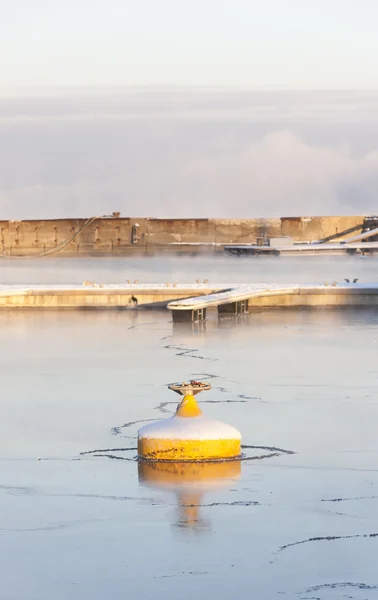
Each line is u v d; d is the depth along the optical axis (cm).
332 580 2955
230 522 3356
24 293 10562
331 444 4309
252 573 2992
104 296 10525
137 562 3064
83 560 3084
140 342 7925
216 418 4844
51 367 6625
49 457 4125
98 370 6462
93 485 3738
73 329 8850
